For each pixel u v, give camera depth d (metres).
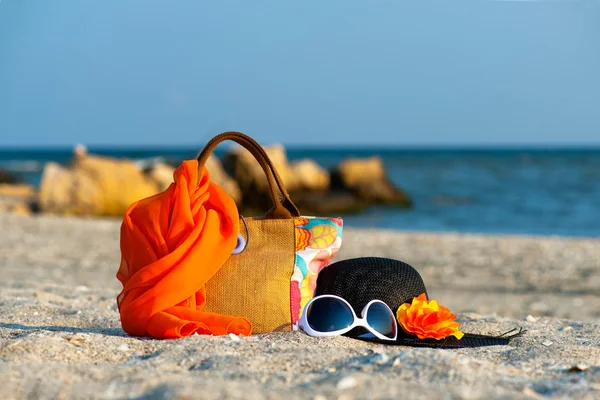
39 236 6.15
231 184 12.73
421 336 2.17
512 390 1.85
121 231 2.21
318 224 2.24
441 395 1.79
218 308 2.18
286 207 2.29
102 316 2.51
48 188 10.72
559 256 5.38
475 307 3.34
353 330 2.19
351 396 1.79
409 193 16.92
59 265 4.50
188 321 2.12
